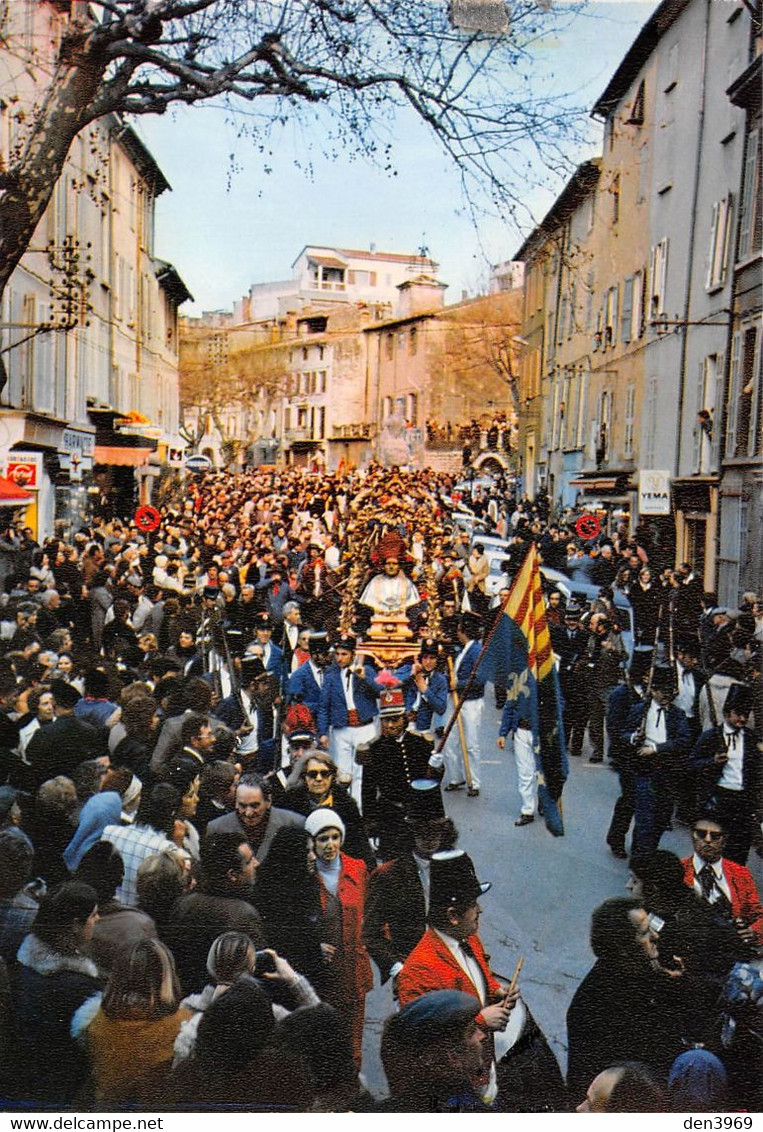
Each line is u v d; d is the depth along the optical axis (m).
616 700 8.40
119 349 24.00
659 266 22.06
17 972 4.72
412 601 12.85
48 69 12.91
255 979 4.71
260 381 27.16
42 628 10.52
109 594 12.20
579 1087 4.86
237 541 19.83
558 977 6.80
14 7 12.23
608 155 23.66
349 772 9.38
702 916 5.18
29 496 17.80
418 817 5.60
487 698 14.39
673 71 21.03
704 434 19.48
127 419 23.92
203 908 5.08
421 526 17.72
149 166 23.28
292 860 5.30
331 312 27.73
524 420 33.22
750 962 5.20
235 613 10.93
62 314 21.22
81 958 4.78
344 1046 4.66
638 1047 4.89
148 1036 4.62
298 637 10.54
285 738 8.45
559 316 29.84
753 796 7.50
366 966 5.49
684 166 20.77
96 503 23.94
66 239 18.02
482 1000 4.97
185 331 26.77
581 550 21.03
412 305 29.41
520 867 8.44
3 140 15.38
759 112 17.48
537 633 7.71
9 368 19.36
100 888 5.11
